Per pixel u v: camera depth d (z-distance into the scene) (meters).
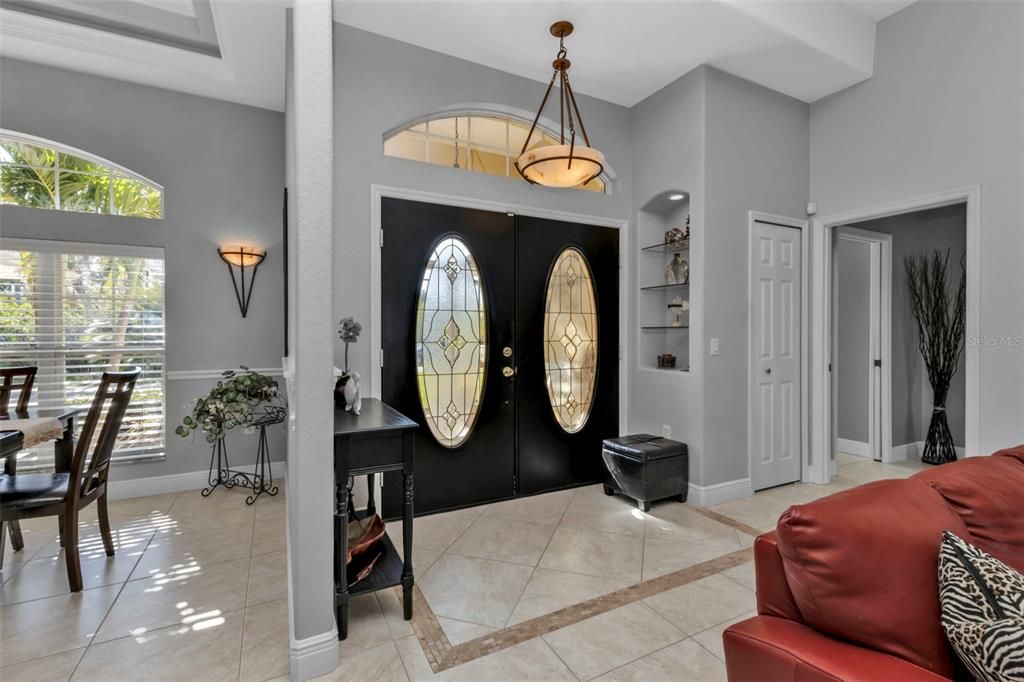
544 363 3.53
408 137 3.14
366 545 2.11
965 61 2.92
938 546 0.99
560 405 3.61
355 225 2.88
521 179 3.42
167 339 3.43
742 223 3.44
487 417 3.32
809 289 3.81
